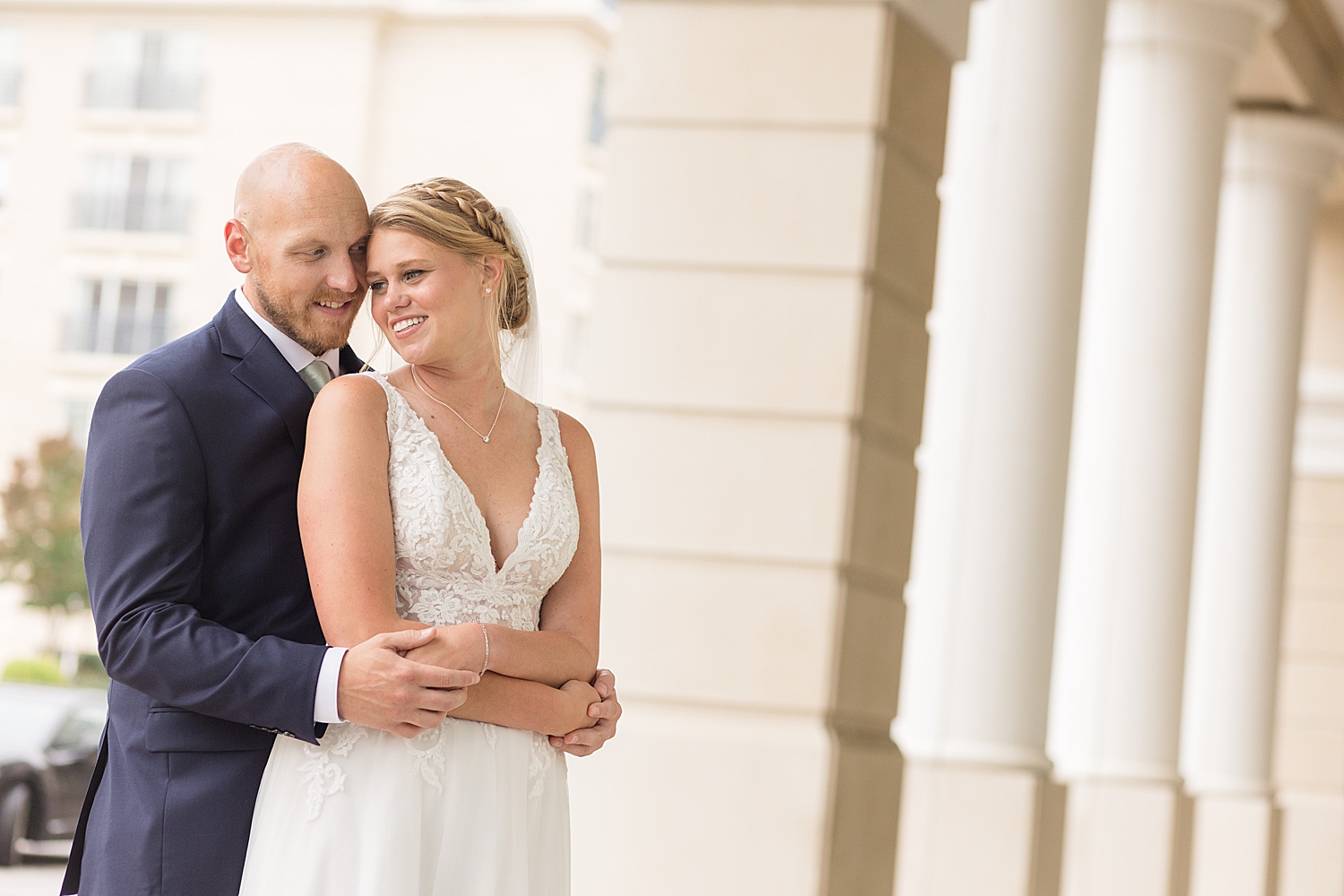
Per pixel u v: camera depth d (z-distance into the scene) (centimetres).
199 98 3212
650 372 525
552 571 281
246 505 264
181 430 257
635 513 521
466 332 273
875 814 528
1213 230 839
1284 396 1102
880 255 516
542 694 270
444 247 268
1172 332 830
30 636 2861
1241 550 1097
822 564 507
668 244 527
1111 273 839
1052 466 612
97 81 3238
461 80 3122
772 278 518
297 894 255
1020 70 625
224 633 249
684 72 529
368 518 258
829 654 503
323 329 271
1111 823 805
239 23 3198
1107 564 829
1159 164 833
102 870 260
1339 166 1124
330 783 258
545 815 279
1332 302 1429
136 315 3222
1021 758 603
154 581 250
